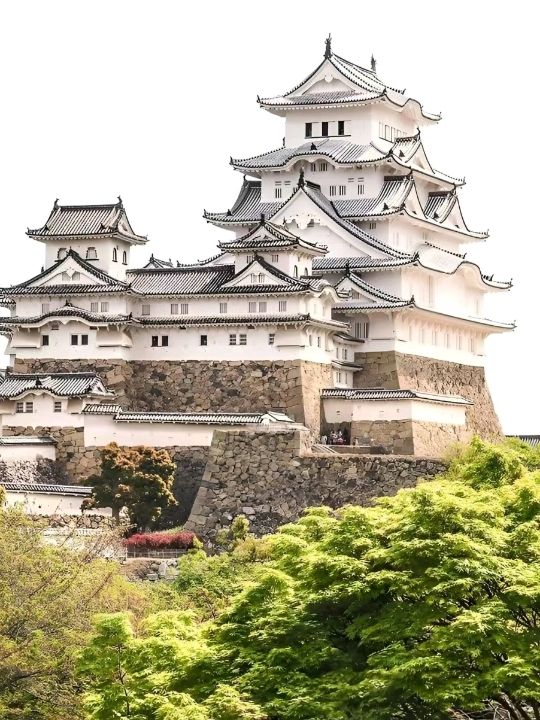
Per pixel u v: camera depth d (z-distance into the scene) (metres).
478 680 78.94
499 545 83.81
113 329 185.50
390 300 195.00
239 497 159.62
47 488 155.38
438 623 82.25
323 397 183.12
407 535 83.75
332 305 194.12
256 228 188.38
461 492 92.62
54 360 187.38
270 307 183.50
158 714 79.19
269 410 181.12
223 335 184.62
